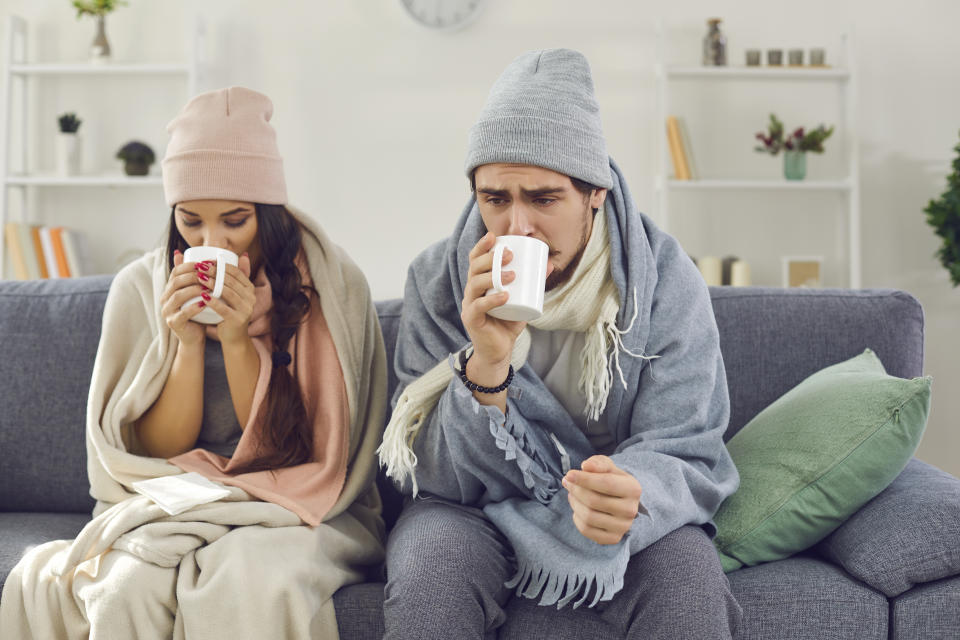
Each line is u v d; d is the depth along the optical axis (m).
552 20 3.56
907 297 1.66
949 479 1.32
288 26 3.59
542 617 1.17
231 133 1.44
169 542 1.18
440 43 3.58
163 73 3.58
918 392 1.28
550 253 1.26
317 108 3.60
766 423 1.46
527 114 1.23
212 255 1.37
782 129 3.40
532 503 1.28
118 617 1.13
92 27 3.63
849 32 3.39
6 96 3.45
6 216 3.44
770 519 1.29
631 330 1.34
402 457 1.31
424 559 1.15
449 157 3.59
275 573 1.16
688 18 3.56
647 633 1.07
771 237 3.58
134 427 1.50
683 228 3.59
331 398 1.47
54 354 1.69
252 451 1.43
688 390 1.33
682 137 3.39
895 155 3.55
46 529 1.50
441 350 1.42
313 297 1.54
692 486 1.25
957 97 3.53
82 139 3.62
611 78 3.56
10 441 1.66
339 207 3.61
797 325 1.63
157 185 3.62
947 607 1.16
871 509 1.29
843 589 1.20
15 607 1.22
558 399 1.43
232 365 1.43
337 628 1.21
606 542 1.09
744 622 1.19
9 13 3.63
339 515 1.43
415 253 3.61
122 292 1.53
